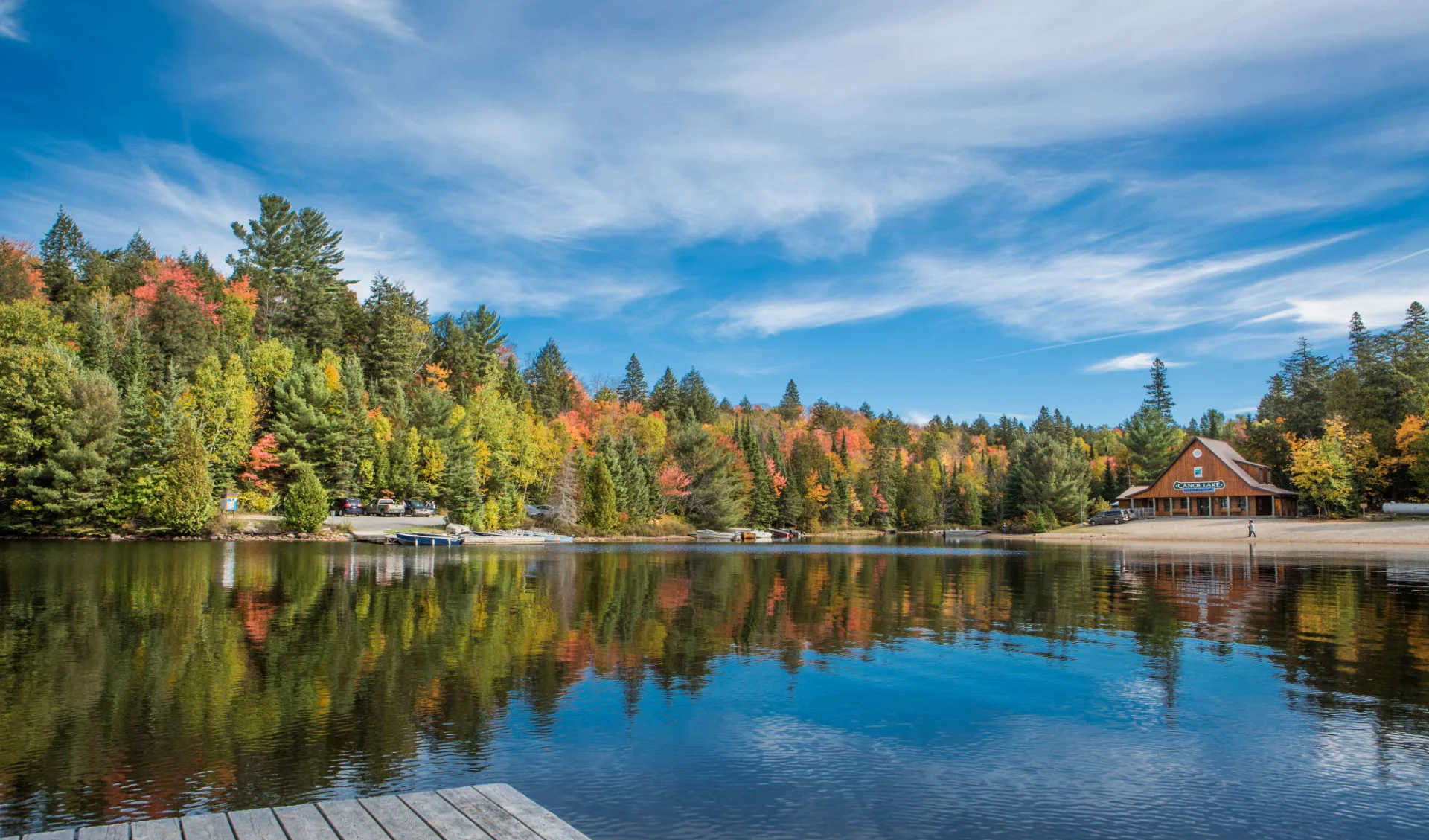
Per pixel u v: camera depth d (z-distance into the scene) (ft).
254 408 176.65
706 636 48.96
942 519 378.73
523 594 69.21
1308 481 222.69
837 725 30.12
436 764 25.08
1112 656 43.16
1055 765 25.82
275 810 18.95
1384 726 29.96
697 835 20.12
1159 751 27.30
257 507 170.91
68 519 134.62
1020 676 38.34
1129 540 208.44
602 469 225.35
